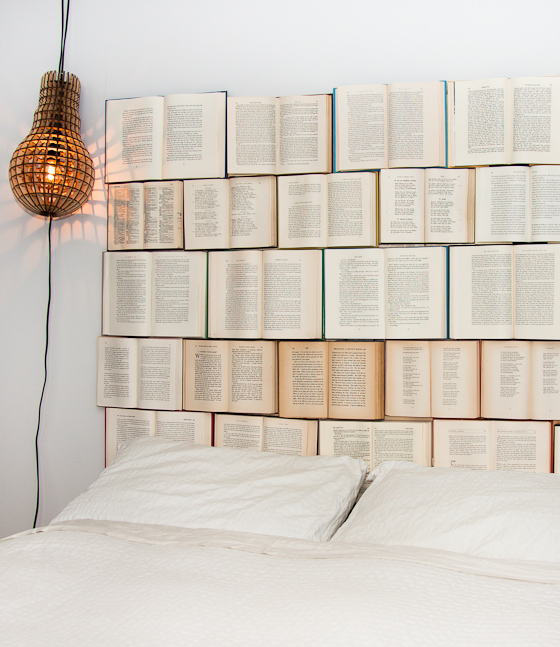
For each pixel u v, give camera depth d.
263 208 1.66
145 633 0.81
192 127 1.69
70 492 1.81
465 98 1.57
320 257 1.63
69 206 1.69
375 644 0.77
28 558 1.06
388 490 1.35
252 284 1.67
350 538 1.24
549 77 1.53
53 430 1.82
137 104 1.73
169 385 1.72
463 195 1.58
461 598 0.91
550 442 1.54
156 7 1.76
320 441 1.63
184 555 1.08
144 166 1.72
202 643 0.78
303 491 1.36
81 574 1.01
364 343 1.61
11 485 1.84
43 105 1.71
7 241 1.85
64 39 1.81
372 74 1.64
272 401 1.66
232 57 1.72
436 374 1.59
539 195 1.54
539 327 1.54
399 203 1.59
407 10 1.62
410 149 1.59
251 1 1.71
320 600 0.88
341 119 1.62
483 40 1.59
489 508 1.18
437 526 1.17
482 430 1.56
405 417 1.60
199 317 1.71
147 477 1.42
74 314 1.81
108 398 1.76
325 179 1.63
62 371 1.82
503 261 1.56
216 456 1.51
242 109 1.67
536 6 1.57
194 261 1.71
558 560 1.07
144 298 1.74
